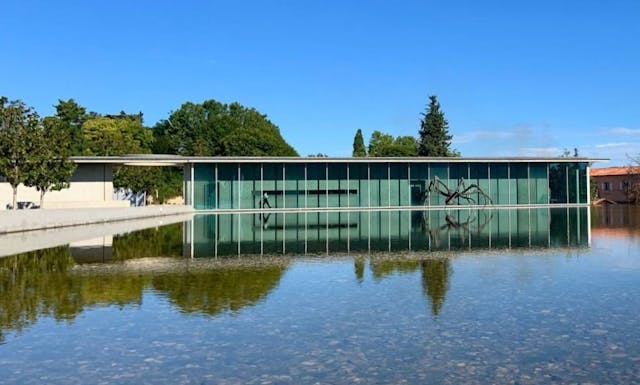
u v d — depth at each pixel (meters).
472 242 15.70
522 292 8.16
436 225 23.00
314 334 6.04
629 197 53.97
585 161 40.78
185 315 6.94
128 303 7.64
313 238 17.70
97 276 9.99
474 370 4.88
